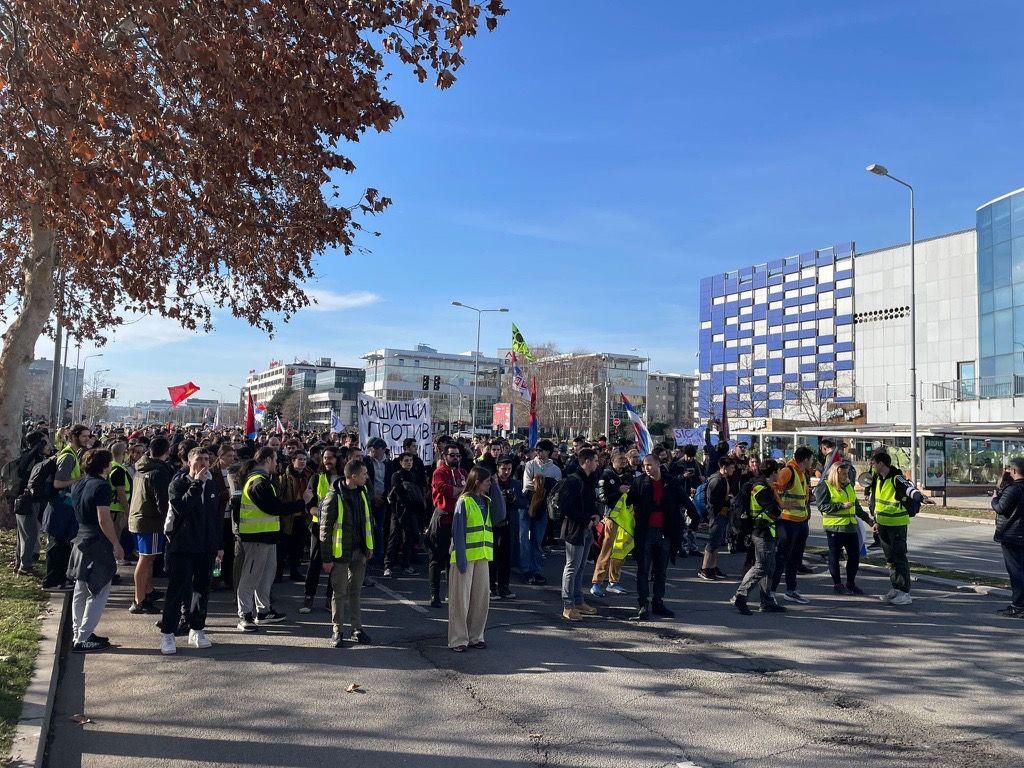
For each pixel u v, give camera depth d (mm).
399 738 4941
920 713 5516
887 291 71375
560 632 7883
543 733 5051
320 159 8703
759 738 5004
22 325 11641
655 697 5816
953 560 13359
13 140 7816
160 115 8109
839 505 10109
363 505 7422
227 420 125562
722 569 12156
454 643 7121
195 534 6949
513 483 10961
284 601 9195
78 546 6902
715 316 97438
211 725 5137
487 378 121062
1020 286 37281
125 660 6613
